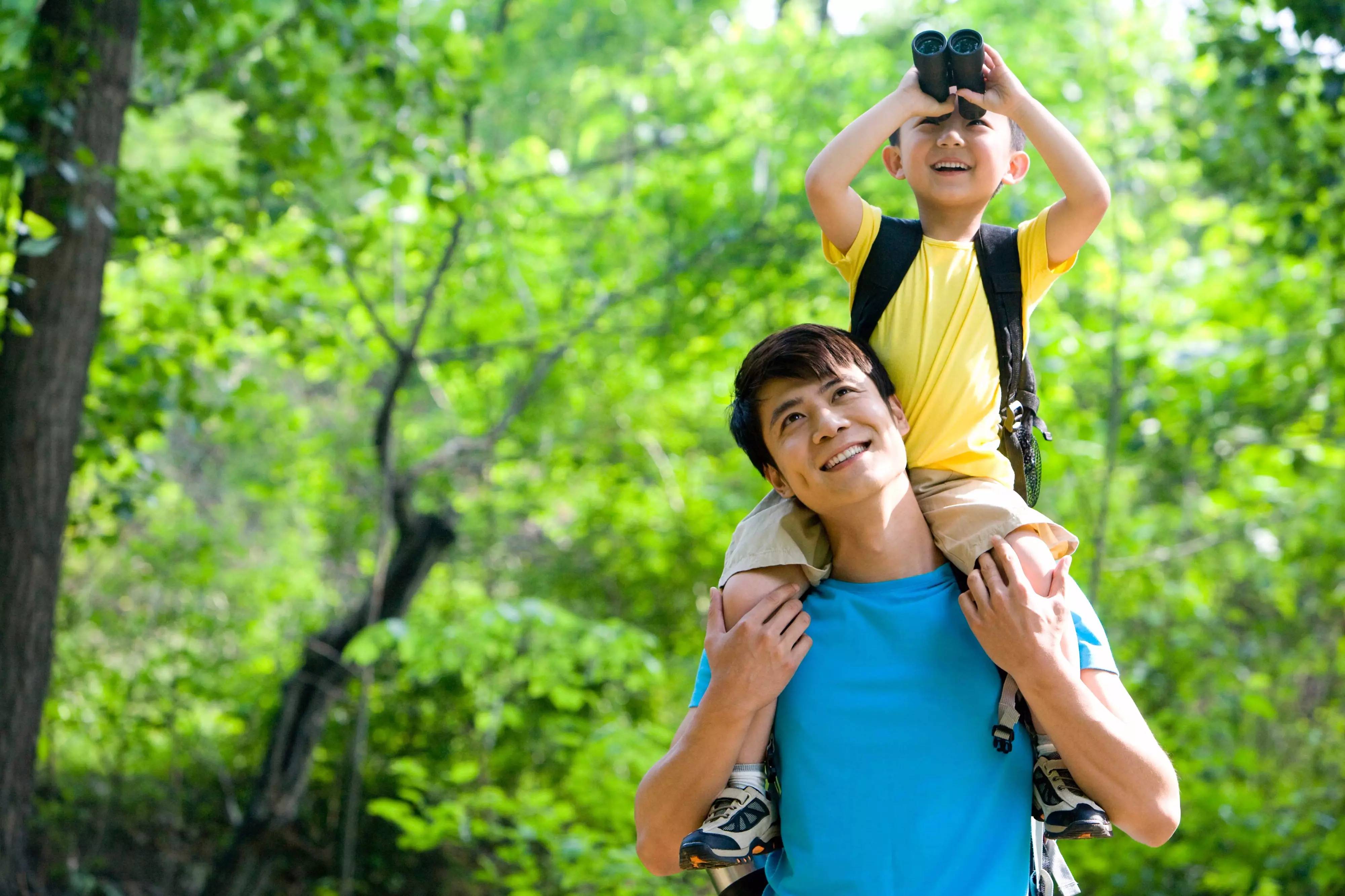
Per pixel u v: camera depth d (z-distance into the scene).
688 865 1.71
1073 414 7.03
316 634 7.77
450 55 6.03
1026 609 1.53
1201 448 7.21
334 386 11.41
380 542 7.11
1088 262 7.59
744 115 7.96
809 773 1.64
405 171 6.87
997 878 1.59
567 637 6.40
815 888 1.63
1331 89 5.63
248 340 7.97
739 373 1.70
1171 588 7.86
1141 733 1.59
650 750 5.80
